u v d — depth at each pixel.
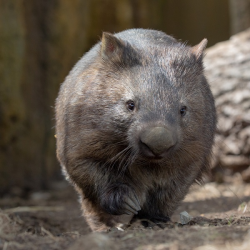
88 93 8.55
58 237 7.06
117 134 8.27
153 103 7.90
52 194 16.14
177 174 9.04
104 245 5.94
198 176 10.06
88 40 22.00
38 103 17.33
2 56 15.52
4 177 15.99
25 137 16.59
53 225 11.39
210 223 8.15
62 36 18.05
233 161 14.55
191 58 8.84
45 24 17.55
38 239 6.81
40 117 17.38
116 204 8.55
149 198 9.39
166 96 7.98
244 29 18.20
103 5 22.50
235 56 15.40
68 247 6.34
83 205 10.18
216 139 14.74
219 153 14.74
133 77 8.25
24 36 16.31
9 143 16.09
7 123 15.85
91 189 8.90
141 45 9.16
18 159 16.41
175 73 8.35
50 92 17.77
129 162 8.56
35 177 16.91
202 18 27.41
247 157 14.38
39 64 17.42
